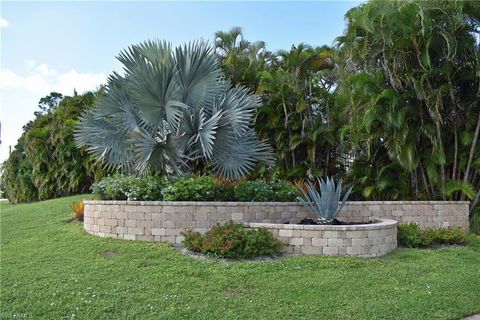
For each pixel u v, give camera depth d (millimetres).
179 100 11195
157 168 10805
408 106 11703
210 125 10750
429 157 12156
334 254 8172
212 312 5453
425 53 11227
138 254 7898
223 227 8398
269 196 10211
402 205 11461
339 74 15133
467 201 12172
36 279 6512
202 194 9547
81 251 8148
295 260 7734
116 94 11266
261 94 16734
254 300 5902
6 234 10344
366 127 11977
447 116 12000
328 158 16797
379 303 5898
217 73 11844
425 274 7391
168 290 6145
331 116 16141
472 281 7086
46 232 10156
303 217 10211
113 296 5848
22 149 27156
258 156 12297
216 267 7223
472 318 5703
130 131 10641
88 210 9984
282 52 17984
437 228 11102
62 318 5195
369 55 12016
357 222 10523
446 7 11195
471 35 11477
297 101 16516
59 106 23609
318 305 5785
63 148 21359
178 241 8797
